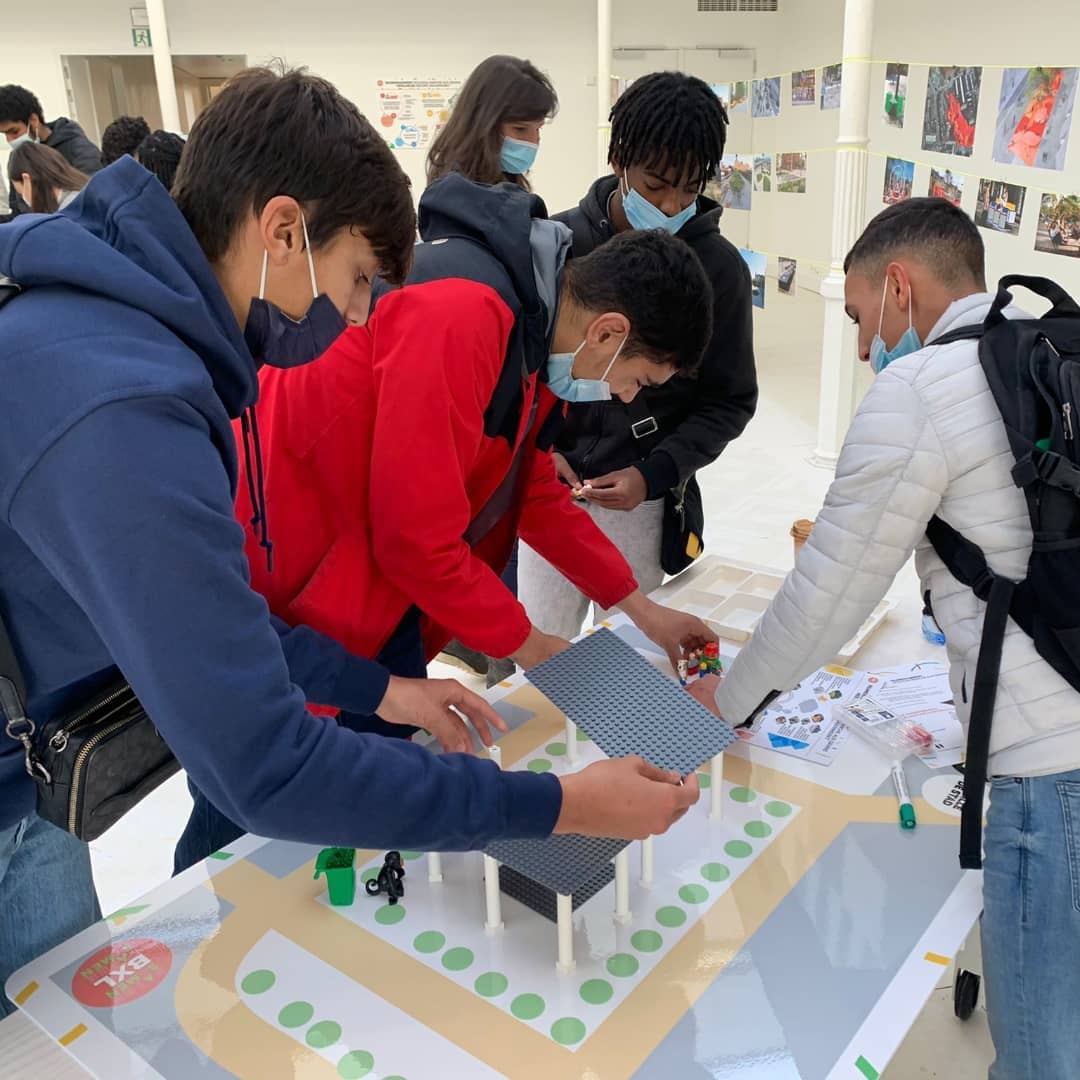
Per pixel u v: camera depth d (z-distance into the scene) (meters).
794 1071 0.92
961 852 1.13
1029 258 4.05
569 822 0.93
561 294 1.38
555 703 1.21
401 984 1.04
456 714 1.32
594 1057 0.95
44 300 0.76
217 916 1.15
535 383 1.46
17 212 4.11
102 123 6.23
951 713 1.48
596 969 1.05
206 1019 1.00
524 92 1.90
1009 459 1.11
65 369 0.71
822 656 1.27
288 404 1.39
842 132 4.02
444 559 1.33
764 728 1.48
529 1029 0.98
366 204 0.83
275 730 0.77
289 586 1.47
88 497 0.69
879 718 1.47
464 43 6.16
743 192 5.18
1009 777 1.15
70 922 1.24
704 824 1.28
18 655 0.87
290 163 0.79
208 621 0.73
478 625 1.38
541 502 1.66
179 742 0.75
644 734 1.15
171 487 0.70
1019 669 1.11
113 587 0.70
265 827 0.79
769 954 1.06
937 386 1.14
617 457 2.12
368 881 1.18
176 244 0.80
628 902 1.14
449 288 1.27
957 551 1.15
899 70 3.94
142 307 0.76
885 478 1.15
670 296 1.33
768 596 1.91
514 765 1.43
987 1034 1.64
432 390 1.25
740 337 2.04
